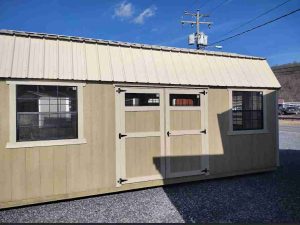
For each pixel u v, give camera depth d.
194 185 6.59
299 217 4.60
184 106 6.59
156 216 4.70
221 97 7.07
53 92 5.39
